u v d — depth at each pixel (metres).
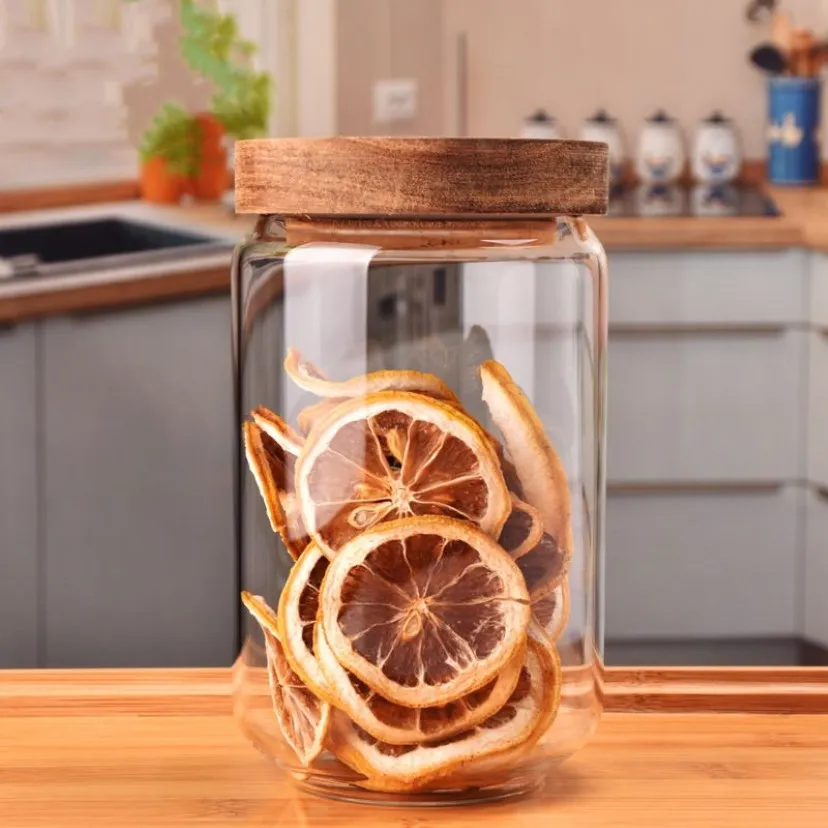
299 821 0.43
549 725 0.44
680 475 2.37
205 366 2.06
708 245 2.30
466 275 0.46
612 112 3.15
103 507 2.00
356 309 0.46
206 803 0.44
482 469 0.43
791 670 0.58
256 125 2.61
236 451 0.51
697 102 3.12
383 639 0.42
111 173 2.67
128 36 2.65
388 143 0.43
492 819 0.43
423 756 0.43
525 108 3.18
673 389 2.35
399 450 0.43
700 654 2.45
